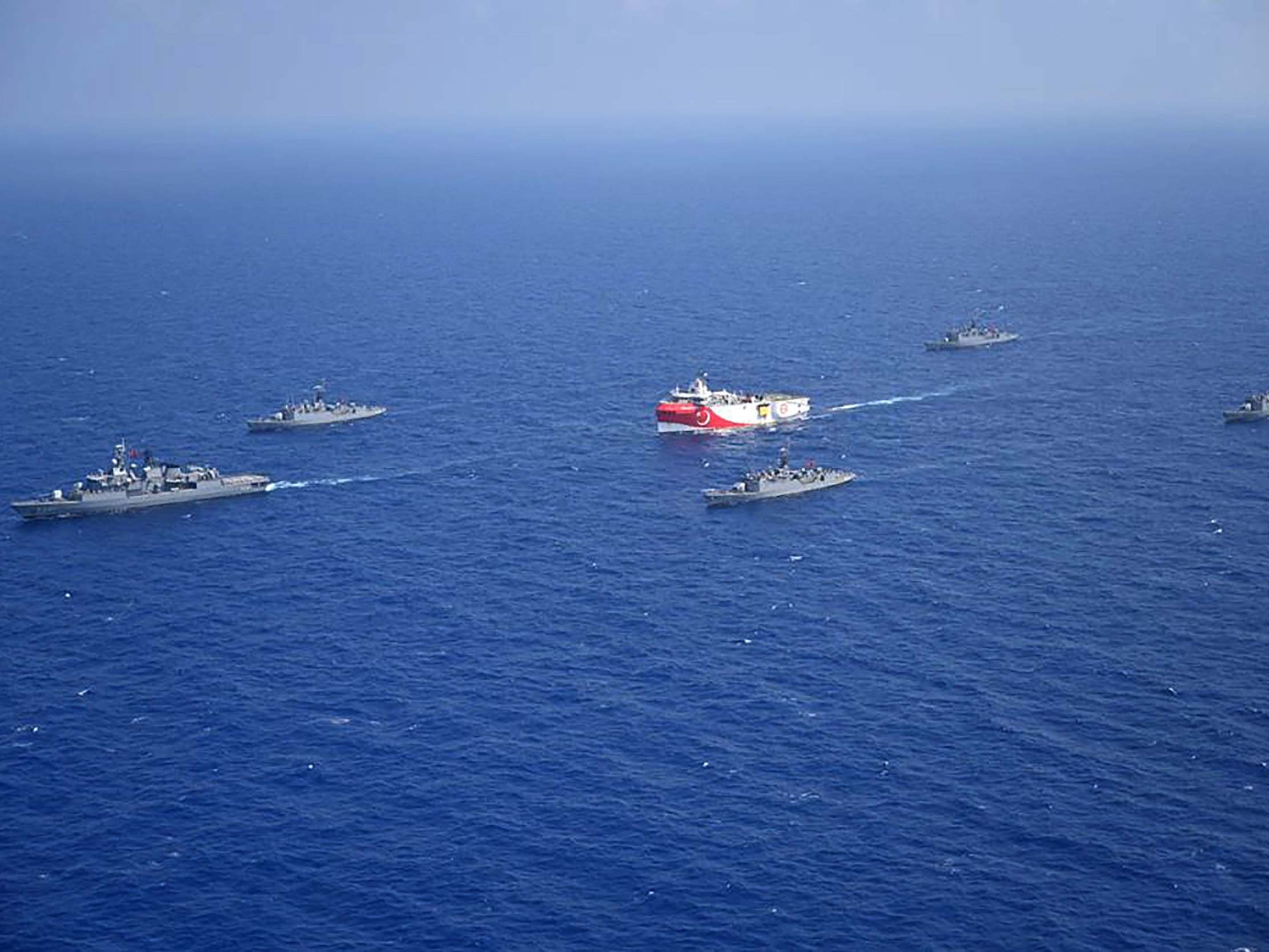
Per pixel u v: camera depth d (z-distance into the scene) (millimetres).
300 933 142625
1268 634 199250
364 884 149625
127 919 145125
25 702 189875
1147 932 138875
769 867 150375
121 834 159250
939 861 150375
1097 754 169250
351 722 182625
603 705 185750
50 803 165750
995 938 138750
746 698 186250
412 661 199750
